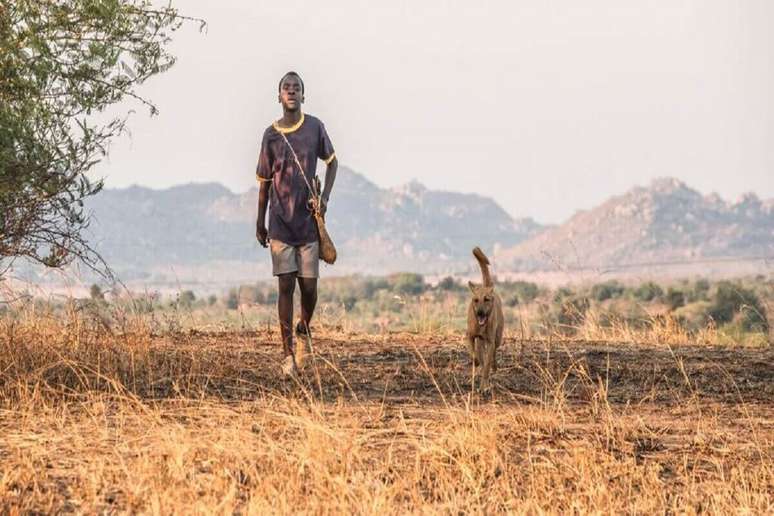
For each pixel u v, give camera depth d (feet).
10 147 44.62
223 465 34.09
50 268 48.85
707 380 53.01
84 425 39.22
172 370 49.42
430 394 48.37
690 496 33.35
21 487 31.81
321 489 31.78
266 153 53.98
